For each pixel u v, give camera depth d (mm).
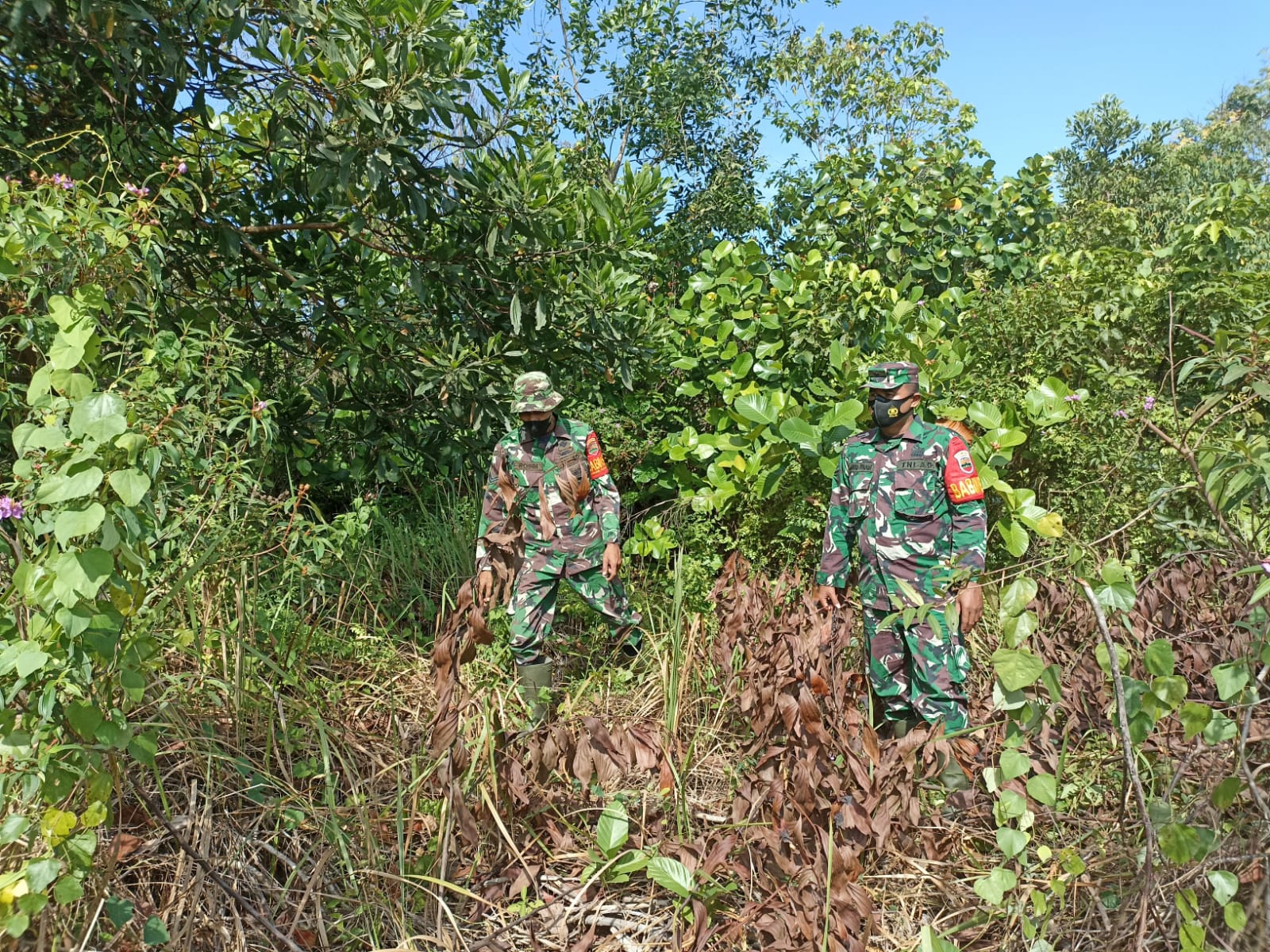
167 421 2373
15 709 1722
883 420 3324
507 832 2566
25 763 1757
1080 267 6812
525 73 4648
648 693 3910
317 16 3939
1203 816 2176
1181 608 3582
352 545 4801
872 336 5742
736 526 5297
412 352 5426
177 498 3248
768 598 3984
